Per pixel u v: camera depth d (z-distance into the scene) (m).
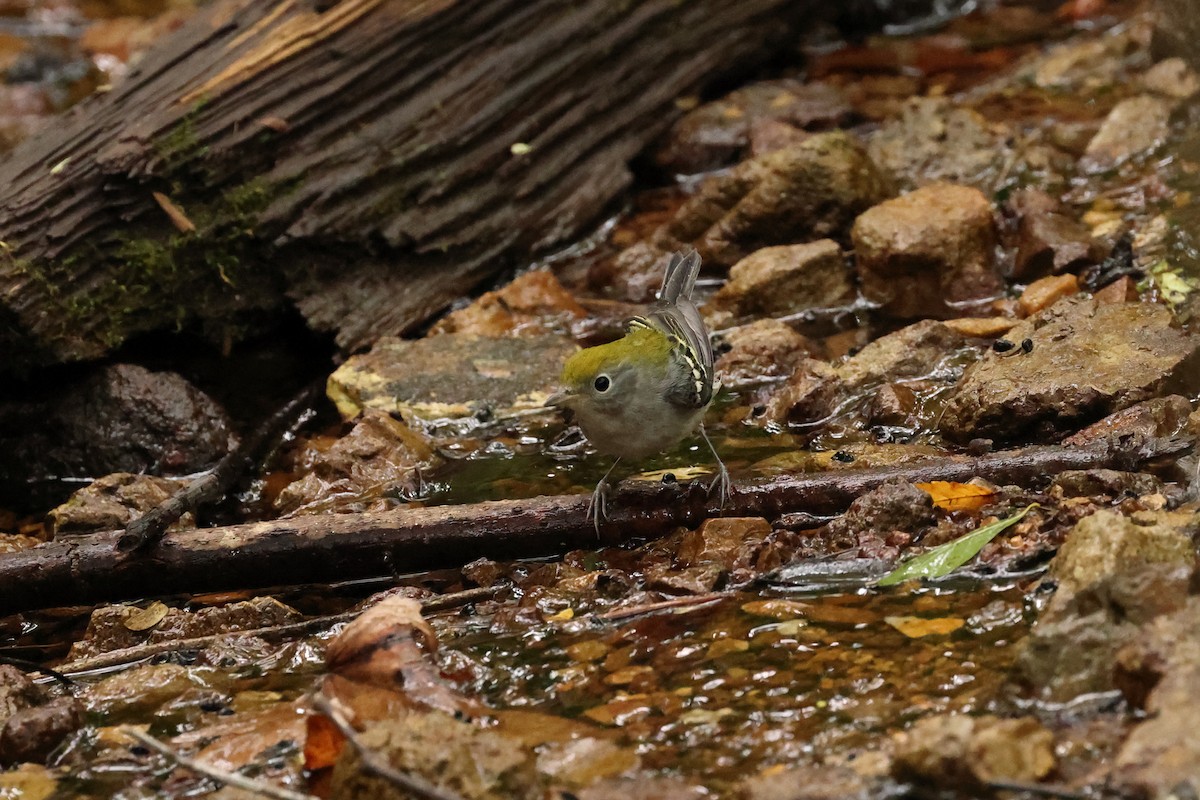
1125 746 6.14
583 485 11.04
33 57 22.88
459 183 15.01
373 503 11.20
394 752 6.46
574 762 7.11
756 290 13.66
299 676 8.55
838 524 9.23
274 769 7.39
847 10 20.58
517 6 15.83
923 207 13.70
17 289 12.44
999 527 8.73
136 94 13.80
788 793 6.42
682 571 9.03
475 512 9.80
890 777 6.44
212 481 10.20
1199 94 15.79
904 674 7.57
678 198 16.80
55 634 9.77
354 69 14.50
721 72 18.19
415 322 14.43
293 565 9.72
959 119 16.14
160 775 7.48
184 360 14.07
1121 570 7.46
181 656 8.91
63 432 12.74
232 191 13.61
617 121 16.75
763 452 11.06
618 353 9.64
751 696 7.59
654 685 7.86
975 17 20.84
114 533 9.90
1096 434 9.87
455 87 15.19
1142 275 12.70
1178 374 10.38
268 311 14.19
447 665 8.25
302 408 13.12
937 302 13.45
